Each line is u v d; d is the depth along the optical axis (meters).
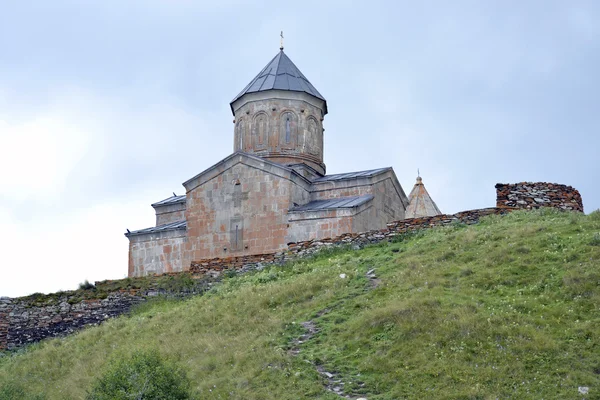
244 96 41.09
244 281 32.84
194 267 35.34
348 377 22.95
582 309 24.28
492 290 26.23
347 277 29.70
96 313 34.25
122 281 35.19
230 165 38.66
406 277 28.33
